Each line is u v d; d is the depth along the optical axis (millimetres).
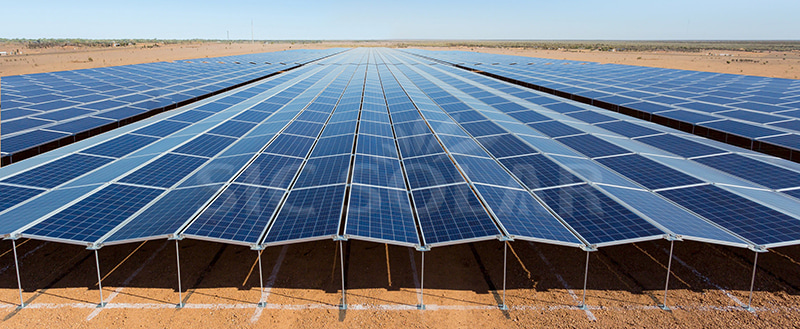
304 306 13406
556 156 20062
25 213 13547
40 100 36562
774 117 29078
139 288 14188
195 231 12625
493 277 15031
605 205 14383
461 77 61062
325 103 37344
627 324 12461
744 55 134750
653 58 119375
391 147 23031
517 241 17547
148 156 19562
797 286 14109
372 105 36125
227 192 15508
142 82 49438
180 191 15680
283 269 15461
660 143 23281
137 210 14023
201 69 65938
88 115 30875
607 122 28953
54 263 15523
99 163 19250
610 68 67812
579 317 12828
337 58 113312
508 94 43406
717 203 14469
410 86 50656
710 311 12945
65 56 108750
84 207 13906
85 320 12570
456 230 13031
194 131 25078
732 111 31781
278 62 87125
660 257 16125
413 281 14797
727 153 20438
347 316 12969
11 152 21719
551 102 37156
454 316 13000
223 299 13711
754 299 13492
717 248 16656
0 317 12594
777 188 16156
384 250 16891
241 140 23922
